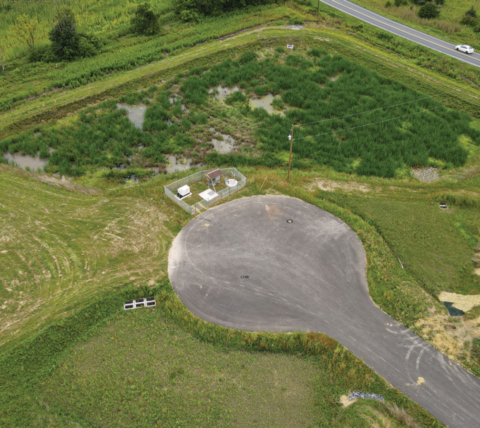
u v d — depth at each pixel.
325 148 51.28
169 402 25.92
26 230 38.53
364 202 43.28
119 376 27.38
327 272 34.78
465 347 29.34
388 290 33.44
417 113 56.28
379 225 40.28
